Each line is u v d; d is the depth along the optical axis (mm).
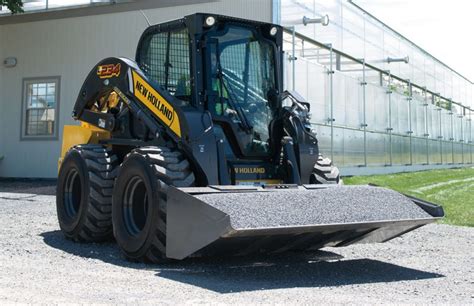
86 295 3926
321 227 4523
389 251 6398
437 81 27828
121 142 6430
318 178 6102
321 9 15867
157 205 5066
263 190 5043
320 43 15727
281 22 13969
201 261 5477
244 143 5797
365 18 18984
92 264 5250
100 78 6879
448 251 6461
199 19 5758
